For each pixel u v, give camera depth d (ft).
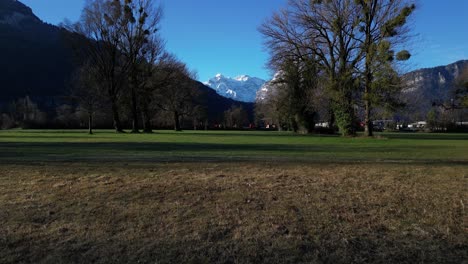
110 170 31.73
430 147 71.82
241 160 40.68
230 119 402.93
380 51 103.91
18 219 19.94
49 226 19.12
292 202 22.63
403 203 22.82
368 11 114.11
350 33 118.93
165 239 17.67
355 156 48.93
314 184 26.81
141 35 171.83
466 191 25.38
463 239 18.16
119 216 20.30
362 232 18.72
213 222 19.56
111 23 165.48
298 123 182.91
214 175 29.53
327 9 121.39
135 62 172.96
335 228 19.12
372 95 108.78
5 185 26.08
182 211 20.98
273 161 39.88
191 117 283.18
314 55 129.39
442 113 277.23
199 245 17.11
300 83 160.35
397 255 16.46
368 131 120.88
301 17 126.31
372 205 22.40
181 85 220.23
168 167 33.78
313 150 59.82
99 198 23.07
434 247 17.28
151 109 216.95
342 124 125.49
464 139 117.08
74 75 179.32
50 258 16.01
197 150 57.06
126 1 167.32
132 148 60.95
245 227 18.99
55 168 32.68
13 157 42.80
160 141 89.56
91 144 73.05
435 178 29.40
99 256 16.16
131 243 17.30
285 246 17.08
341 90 116.06
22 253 16.44
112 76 168.96
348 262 15.80
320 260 15.96
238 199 23.00
